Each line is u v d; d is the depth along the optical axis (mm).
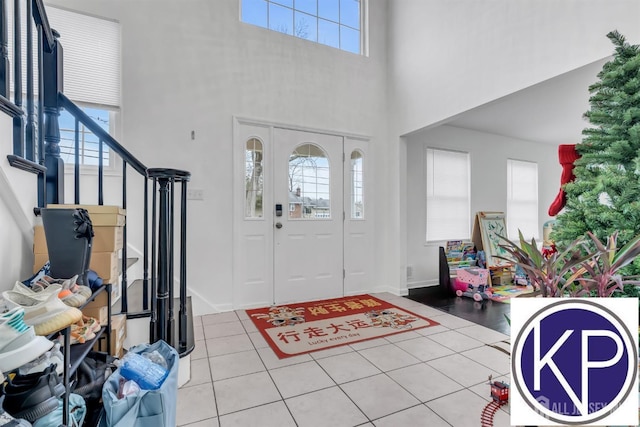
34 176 1345
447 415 1495
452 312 3135
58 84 1734
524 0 2441
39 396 832
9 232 1180
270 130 3373
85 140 2580
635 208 1573
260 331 2586
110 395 1044
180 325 1796
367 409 1545
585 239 1488
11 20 2219
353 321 2840
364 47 4016
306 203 3584
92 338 1270
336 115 3750
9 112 1117
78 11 2566
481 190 4918
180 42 2967
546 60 2287
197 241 3012
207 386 1749
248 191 3291
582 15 2076
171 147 2906
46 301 898
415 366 1984
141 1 2820
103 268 1459
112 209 1489
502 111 3941
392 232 4008
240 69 3230
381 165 4051
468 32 2943
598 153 1791
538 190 5590
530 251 1129
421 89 3535
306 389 1723
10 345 743
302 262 3539
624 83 1673
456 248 4309
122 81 2723
